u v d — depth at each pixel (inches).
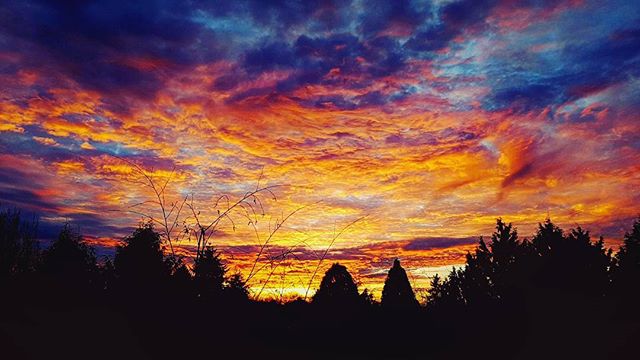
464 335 343.6
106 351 186.1
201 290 234.2
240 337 226.7
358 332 277.4
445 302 402.0
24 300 221.1
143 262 241.4
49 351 173.3
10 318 200.7
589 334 348.2
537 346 340.2
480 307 401.4
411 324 308.5
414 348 301.7
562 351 321.1
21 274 249.6
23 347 171.3
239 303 237.6
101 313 217.3
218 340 217.5
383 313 307.6
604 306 427.2
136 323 215.0
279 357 223.1
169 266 241.4
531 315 392.5
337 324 272.8
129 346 196.2
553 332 361.4
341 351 263.6
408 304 319.9
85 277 245.3
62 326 202.5
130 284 232.4
